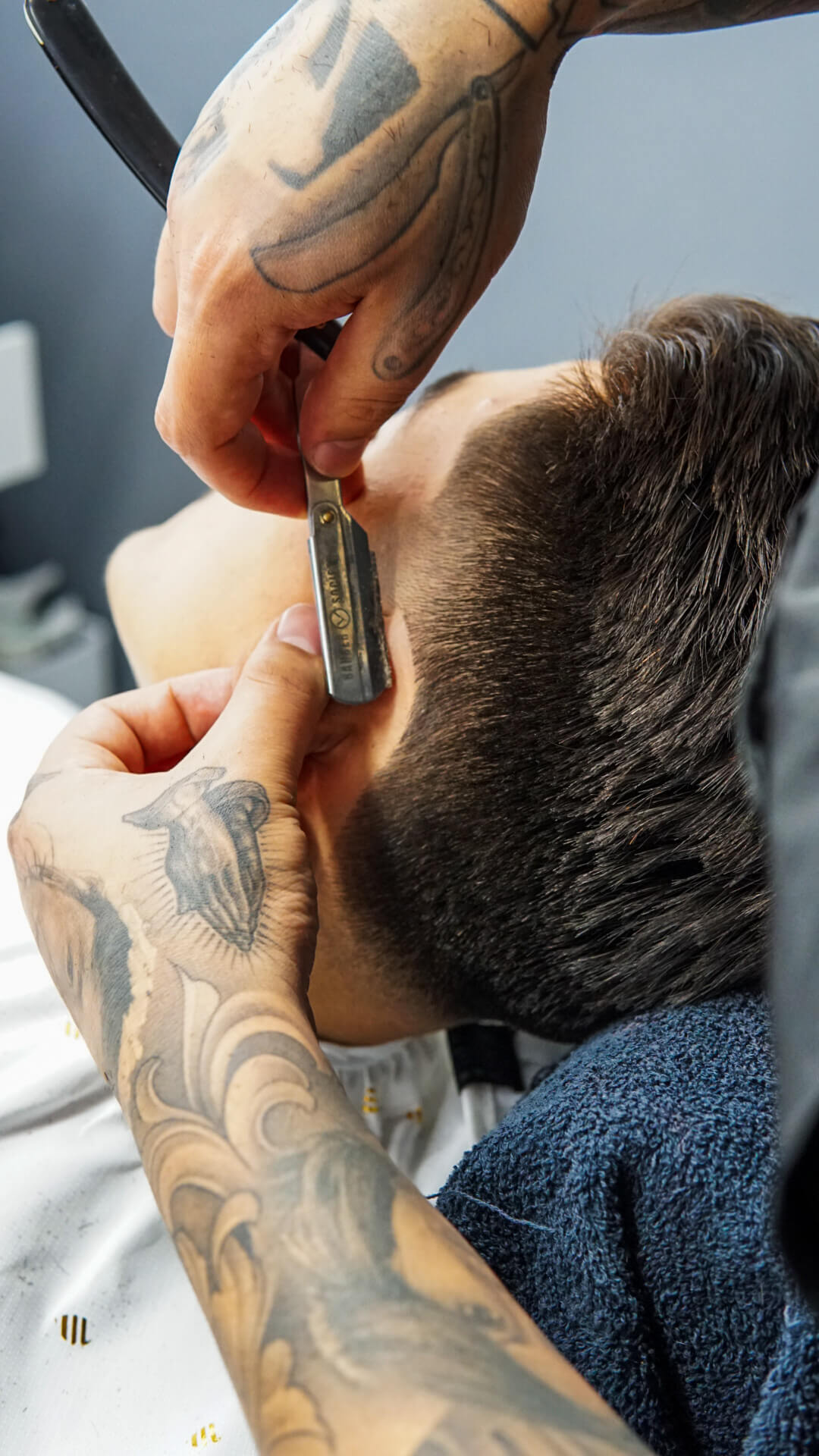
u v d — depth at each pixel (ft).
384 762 1.94
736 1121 1.68
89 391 5.17
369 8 1.57
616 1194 1.69
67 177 4.74
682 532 1.81
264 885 1.62
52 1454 1.86
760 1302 1.58
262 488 1.96
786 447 1.81
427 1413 1.05
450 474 2.02
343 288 1.63
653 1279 1.66
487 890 1.95
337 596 1.90
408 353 1.71
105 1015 1.54
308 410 1.82
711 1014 1.89
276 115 1.60
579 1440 1.03
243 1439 1.87
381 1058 2.41
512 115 1.61
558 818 1.87
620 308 4.21
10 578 5.71
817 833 0.87
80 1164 2.14
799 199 3.86
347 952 2.11
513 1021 2.21
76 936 1.65
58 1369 1.93
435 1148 2.38
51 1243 2.07
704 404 1.85
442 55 1.55
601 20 1.63
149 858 1.65
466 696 1.89
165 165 1.87
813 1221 0.84
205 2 4.09
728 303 2.02
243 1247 1.23
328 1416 1.07
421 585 1.96
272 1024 1.45
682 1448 1.65
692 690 1.77
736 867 1.83
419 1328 1.14
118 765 1.94
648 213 4.06
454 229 1.63
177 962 1.54
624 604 1.83
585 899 1.92
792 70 3.66
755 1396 1.61
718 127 3.83
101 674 5.48
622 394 1.94
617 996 2.00
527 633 1.88
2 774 2.97
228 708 1.81
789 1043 0.85
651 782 1.82
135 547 2.65
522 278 4.28
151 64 4.29
